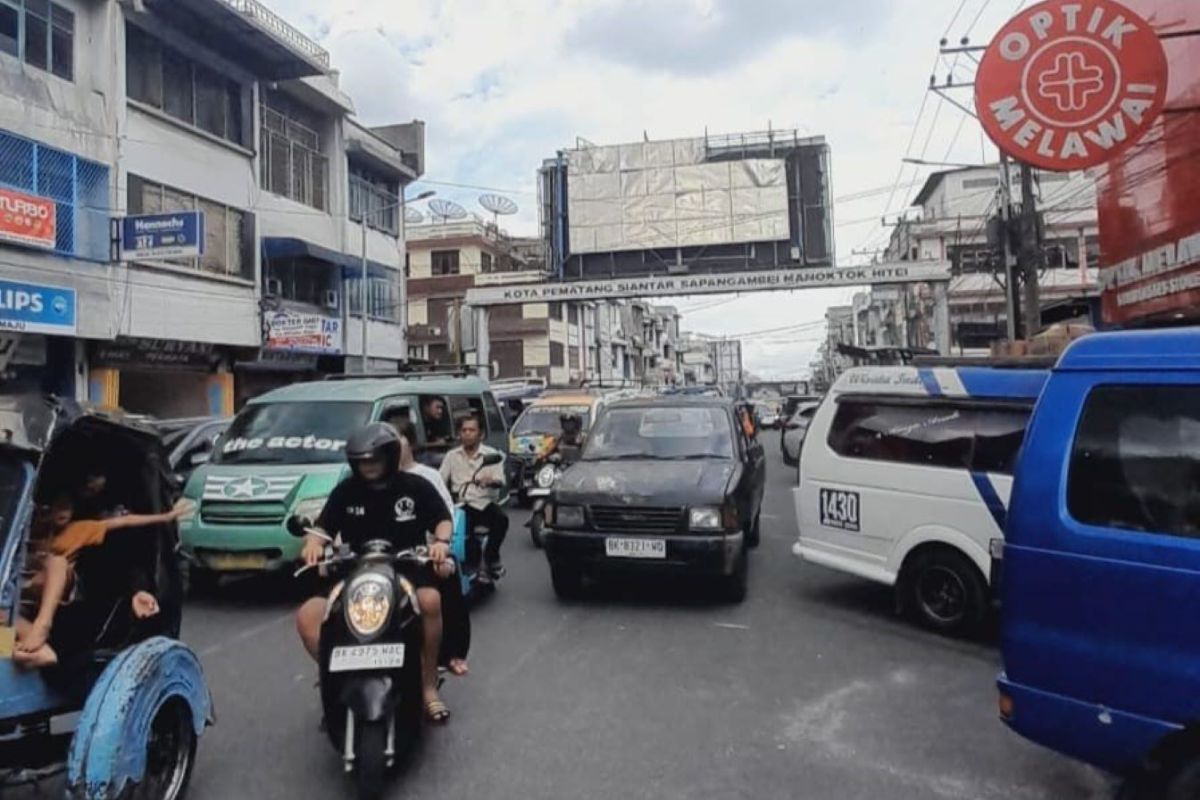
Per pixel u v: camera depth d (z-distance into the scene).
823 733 4.37
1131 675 2.91
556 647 5.95
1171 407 3.02
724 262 34.12
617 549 6.86
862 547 6.85
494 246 48.50
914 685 5.13
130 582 3.87
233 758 4.11
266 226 22.97
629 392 20.08
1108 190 12.77
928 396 6.60
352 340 27.34
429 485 4.24
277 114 23.91
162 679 3.33
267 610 7.08
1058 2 9.06
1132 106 8.96
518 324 49.16
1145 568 2.91
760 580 8.10
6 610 3.12
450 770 3.92
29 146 15.85
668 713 4.66
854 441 7.02
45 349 16.89
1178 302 10.44
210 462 8.09
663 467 7.52
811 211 33.69
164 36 19.20
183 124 19.70
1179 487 2.93
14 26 15.81
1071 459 3.20
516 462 13.42
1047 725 3.13
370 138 29.42
